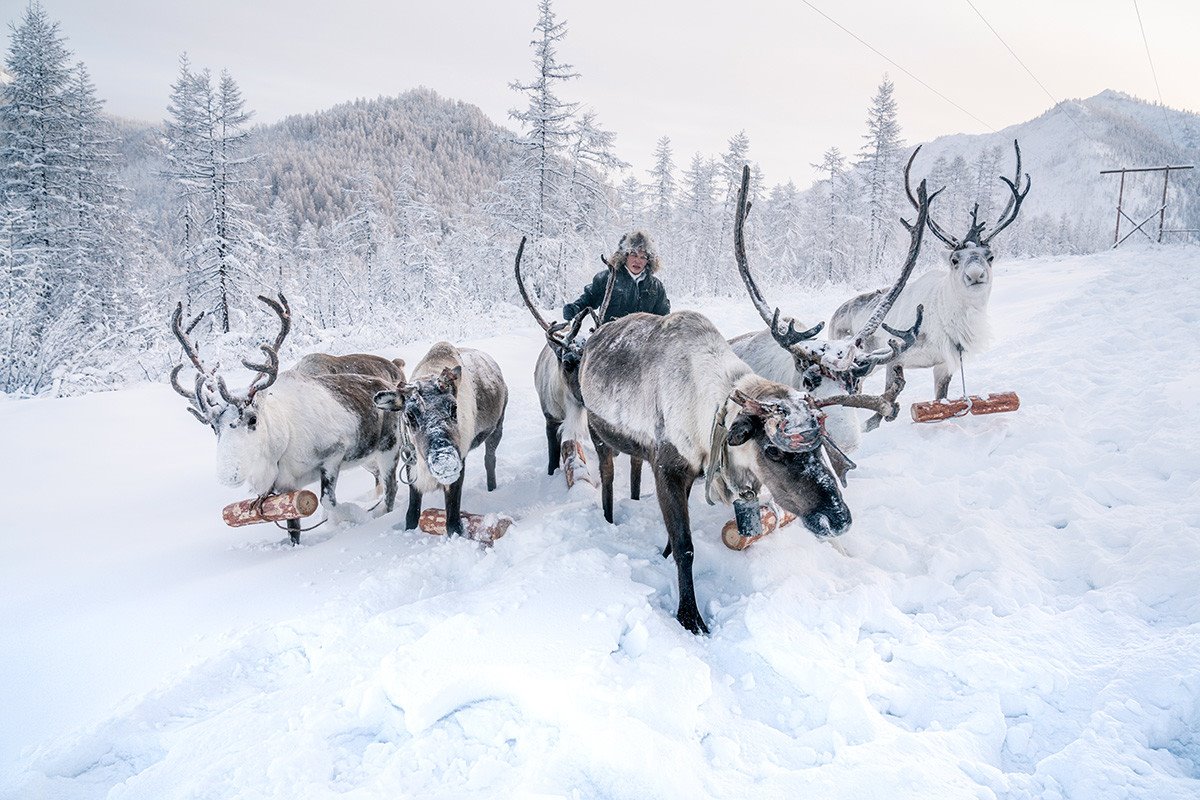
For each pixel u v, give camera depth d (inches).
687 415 141.6
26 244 802.8
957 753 93.8
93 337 510.9
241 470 186.2
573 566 143.6
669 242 1647.4
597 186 1052.5
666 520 144.0
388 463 233.0
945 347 249.0
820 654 116.0
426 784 93.4
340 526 211.6
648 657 115.8
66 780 99.1
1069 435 216.8
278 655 130.0
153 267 1457.9
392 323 635.5
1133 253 811.4
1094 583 142.6
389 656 114.3
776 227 1601.9
